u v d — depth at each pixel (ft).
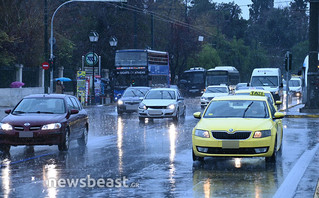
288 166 65.41
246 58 544.62
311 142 92.53
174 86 310.86
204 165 66.39
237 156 65.05
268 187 51.49
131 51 250.57
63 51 277.85
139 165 66.49
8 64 210.79
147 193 49.06
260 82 232.94
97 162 69.51
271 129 66.33
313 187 51.21
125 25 341.41
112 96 253.44
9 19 221.05
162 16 392.47
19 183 54.49
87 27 335.47
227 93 216.13
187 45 402.52
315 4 160.15
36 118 79.41
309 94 162.91
